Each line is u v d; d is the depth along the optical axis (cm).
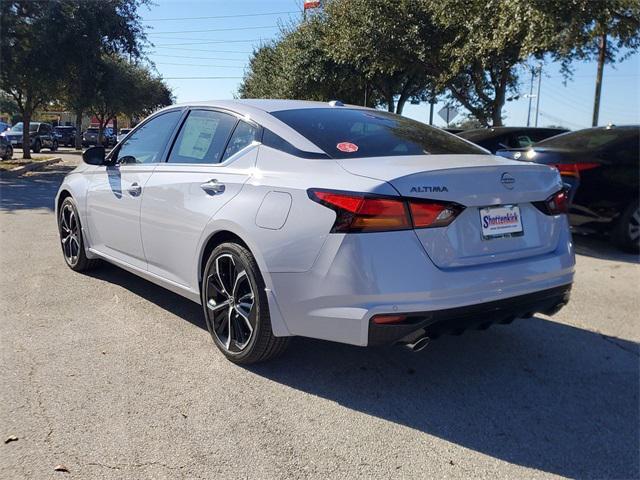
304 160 346
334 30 1972
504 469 274
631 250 717
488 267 322
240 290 366
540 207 357
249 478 262
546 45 1154
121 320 450
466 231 318
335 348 407
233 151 393
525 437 301
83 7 1834
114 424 301
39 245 712
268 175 353
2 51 1742
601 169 685
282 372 367
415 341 307
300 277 320
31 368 362
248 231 346
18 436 288
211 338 411
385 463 276
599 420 319
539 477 268
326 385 352
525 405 334
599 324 472
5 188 1399
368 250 298
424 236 304
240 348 368
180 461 272
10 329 426
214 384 348
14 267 600
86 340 409
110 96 3584
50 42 1781
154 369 366
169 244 424
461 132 1154
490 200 325
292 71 2488
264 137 376
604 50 1667
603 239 809
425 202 304
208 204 383
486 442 296
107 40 1973
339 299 306
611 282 593
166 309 478
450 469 272
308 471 268
